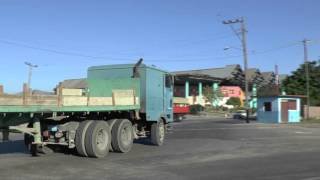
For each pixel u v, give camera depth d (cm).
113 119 1875
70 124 1684
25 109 1421
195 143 2345
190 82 9744
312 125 4775
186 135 2972
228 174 1340
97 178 1253
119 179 1243
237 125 4544
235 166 1506
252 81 10538
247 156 1797
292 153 1923
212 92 9450
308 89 6250
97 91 2017
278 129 3897
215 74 10650
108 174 1321
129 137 1889
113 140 1833
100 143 1702
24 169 1382
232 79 10456
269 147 2188
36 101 1466
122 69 2144
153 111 2134
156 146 2156
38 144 1586
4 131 1499
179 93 9581
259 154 1873
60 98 1559
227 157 1755
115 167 1455
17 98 1393
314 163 1598
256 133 3297
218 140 2567
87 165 1486
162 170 1406
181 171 1391
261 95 5797
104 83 2044
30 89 1446
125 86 2056
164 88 2259
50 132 1652
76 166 1460
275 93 5641
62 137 1680
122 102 1897
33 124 1549
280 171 1405
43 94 1501
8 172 1326
